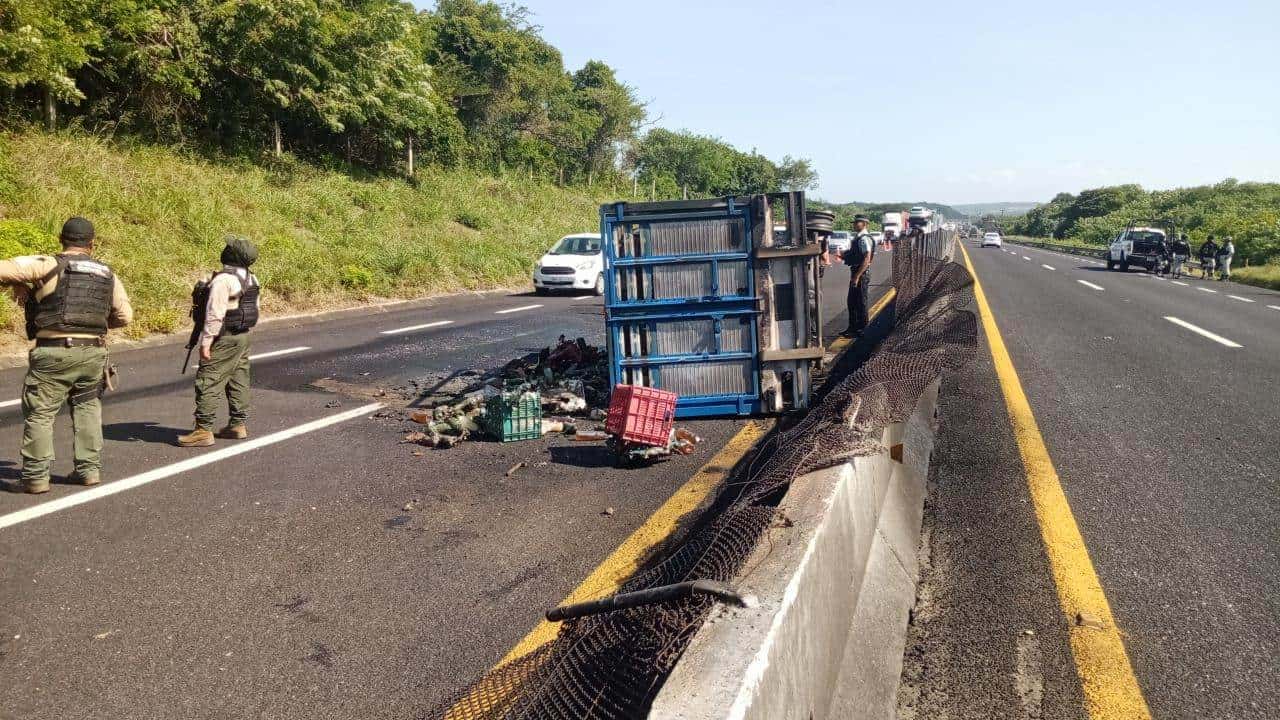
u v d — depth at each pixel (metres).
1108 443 6.71
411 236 24.12
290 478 5.98
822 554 2.67
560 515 5.24
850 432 3.82
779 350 7.88
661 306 7.81
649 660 1.96
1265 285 31.33
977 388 8.93
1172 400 8.38
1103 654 3.38
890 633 3.38
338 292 17.44
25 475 5.44
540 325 15.32
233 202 19.31
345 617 3.83
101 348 5.60
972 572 4.20
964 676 3.22
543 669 2.25
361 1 26.47
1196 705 3.03
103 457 6.40
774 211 8.40
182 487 5.71
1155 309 17.83
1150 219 88.69
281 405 8.44
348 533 4.91
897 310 11.26
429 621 3.79
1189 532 4.75
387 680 3.29
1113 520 4.95
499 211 32.59
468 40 38.28
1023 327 14.30
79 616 3.80
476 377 9.98
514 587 4.16
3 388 8.94
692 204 7.72
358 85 25.34
